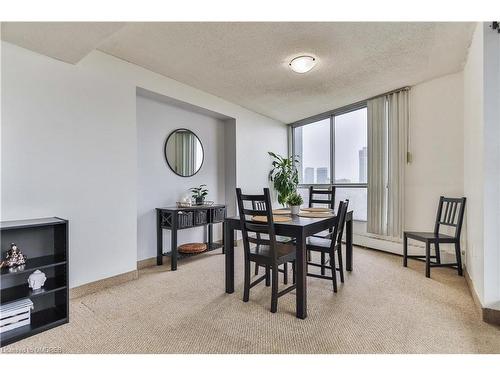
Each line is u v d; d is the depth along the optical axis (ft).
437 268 10.21
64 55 7.25
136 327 6.04
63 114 7.58
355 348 5.25
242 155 14.96
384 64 9.51
